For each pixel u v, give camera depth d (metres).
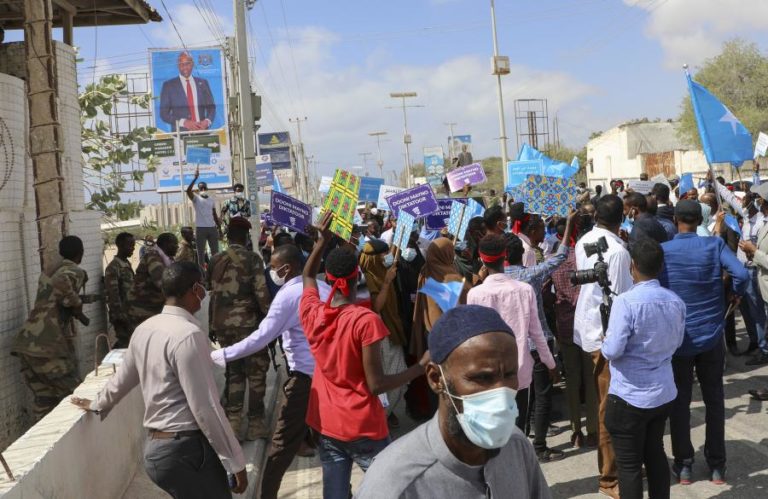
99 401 4.08
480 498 1.94
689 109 46.56
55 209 6.88
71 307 6.63
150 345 3.77
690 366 5.30
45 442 3.91
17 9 9.56
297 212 7.13
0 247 6.85
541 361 5.43
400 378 3.89
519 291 4.98
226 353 4.90
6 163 7.45
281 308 4.88
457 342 1.88
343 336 3.89
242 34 14.20
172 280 3.86
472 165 13.05
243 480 3.82
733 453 5.98
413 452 1.94
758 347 8.94
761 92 43.69
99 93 9.93
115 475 5.14
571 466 5.98
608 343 4.38
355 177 4.34
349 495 4.15
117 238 8.33
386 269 7.05
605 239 4.91
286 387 5.04
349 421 3.93
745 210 10.41
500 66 25.39
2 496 3.11
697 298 5.18
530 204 8.17
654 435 4.55
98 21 10.74
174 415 3.76
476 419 1.84
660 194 9.28
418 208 8.52
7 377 6.83
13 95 7.62
